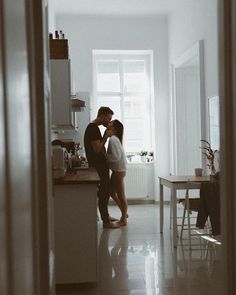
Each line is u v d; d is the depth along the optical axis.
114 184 6.32
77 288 3.59
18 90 0.99
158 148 8.51
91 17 8.34
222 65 1.88
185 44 7.22
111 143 6.21
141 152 8.65
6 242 0.81
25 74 1.15
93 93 8.44
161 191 5.83
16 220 0.92
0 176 0.77
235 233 1.82
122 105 8.77
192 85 8.00
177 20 7.74
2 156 0.79
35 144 1.40
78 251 3.52
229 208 1.85
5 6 0.84
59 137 7.23
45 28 1.67
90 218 3.52
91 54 8.38
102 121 5.77
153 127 8.62
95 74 8.70
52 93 4.02
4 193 0.80
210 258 4.47
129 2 7.49
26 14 1.22
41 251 1.53
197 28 6.52
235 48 1.79
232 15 1.80
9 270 0.83
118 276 3.90
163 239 5.43
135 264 4.30
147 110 8.83
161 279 3.79
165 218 6.93
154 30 8.50
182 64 7.50
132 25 8.45
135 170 8.52
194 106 7.99
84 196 3.51
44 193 1.53
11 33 0.91
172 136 8.17
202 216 4.45
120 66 8.76
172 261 4.39
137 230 6.02
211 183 4.41
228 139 1.85
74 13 8.11
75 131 7.23
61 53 4.07
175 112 7.99
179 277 3.84
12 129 0.89
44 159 1.52
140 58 8.82
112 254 4.71
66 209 3.50
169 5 7.66
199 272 3.98
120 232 5.89
